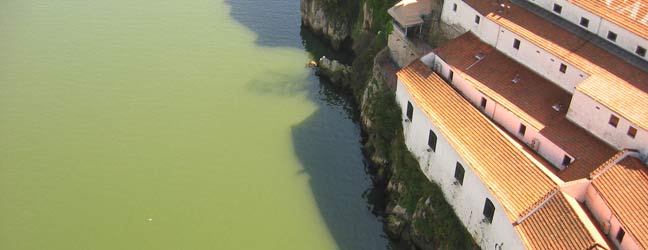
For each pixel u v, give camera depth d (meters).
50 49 86.94
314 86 79.88
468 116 53.75
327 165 67.50
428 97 57.12
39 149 70.12
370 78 72.81
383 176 64.88
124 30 91.44
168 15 95.25
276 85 80.19
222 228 60.53
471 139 51.91
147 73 82.25
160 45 87.94
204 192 64.50
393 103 65.31
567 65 53.03
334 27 87.44
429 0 72.50
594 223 44.88
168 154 69.44
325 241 59.06
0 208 62.81
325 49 88.56
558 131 51.06
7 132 72.50
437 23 67.19
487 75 57.34
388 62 71.88
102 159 68.81
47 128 73.19
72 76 81.62
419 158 59.16
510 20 57.69
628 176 45.06
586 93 49.22
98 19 94.06
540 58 55.28
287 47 88.12
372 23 82.19
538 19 57.16
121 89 79.44
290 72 82.69
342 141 70.88
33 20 93.62
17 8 96.62
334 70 79.81
